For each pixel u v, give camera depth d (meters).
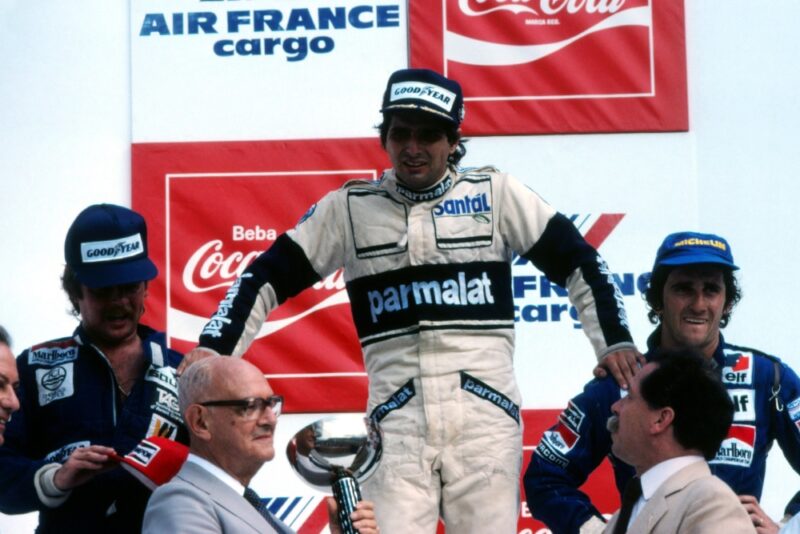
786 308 17.56
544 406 17.39
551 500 12.23
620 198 17.81
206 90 18.02
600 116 17.89
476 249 12.59
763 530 11.30
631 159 17.86
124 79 18.06
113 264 12.02
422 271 12.50
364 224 12.66
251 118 17.98
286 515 17.31
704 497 9.82
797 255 17.64
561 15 18.02
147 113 17.98
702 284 12.80
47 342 12.27
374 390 12.65
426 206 12.62
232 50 18.06
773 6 17.97
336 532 10.29
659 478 10.21
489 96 17.92
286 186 17.89
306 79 18.03
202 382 10.11
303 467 10.39
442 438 12.32
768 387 12.77
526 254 12.77
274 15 18.09
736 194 17.77
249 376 10.14
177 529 9.57
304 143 17.94
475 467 12.30
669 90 17.89
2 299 17.70
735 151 17.83
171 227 17.81
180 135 17.97
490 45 17.98
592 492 17.02
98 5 18.11
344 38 18.06
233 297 12.56
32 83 17.98
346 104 18.02
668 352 10.43
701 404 10.18
